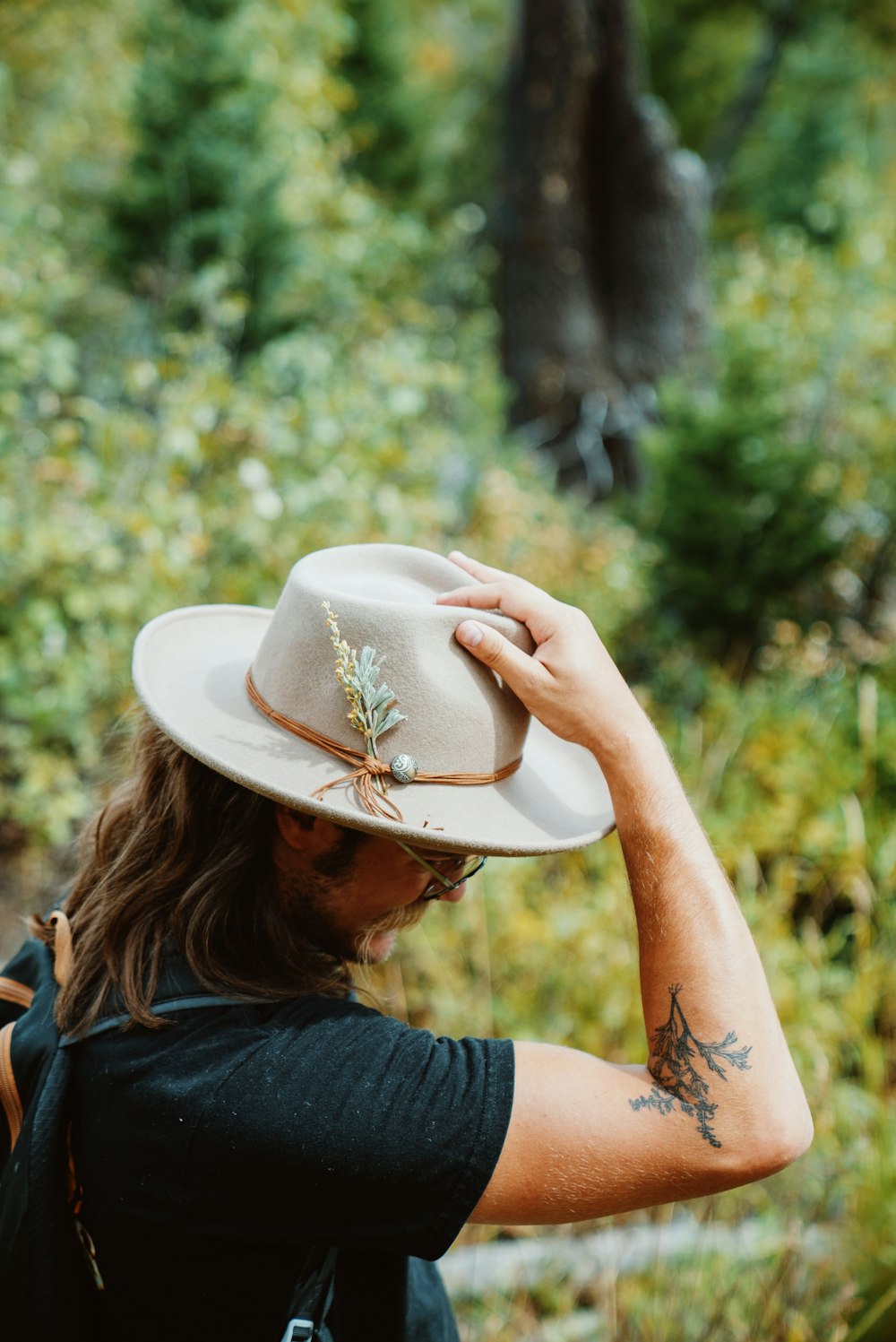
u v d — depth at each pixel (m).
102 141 9.52
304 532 4.23
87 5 10.24
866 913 3.18
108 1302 1.01
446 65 15.85
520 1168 0.92
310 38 8.30
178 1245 0.97
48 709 3.54
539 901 3.38
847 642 5.01
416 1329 1.21
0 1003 1.19
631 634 5.55
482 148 14.94
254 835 1.08
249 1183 0.93
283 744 1.08
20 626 3.62
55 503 3.82
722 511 5.30
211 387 4.09
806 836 3.64
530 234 7.78
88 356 6.82
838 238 8.42
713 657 5.44
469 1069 0.96
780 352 6.32
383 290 8.29
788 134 14.96
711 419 5.39
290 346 4.94
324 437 4.30
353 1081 0.94
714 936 1.00
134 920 1.07
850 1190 2.41
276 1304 1.01
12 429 4.07
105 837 1.23
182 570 3.73
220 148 6.98
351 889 1.11
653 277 7.86
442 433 5.89
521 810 1.09
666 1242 2.40
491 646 1.05
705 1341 2.07
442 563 1.19
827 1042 2.93
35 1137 0.99
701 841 1.05
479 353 9.17
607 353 7.94
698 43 16.36
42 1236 0.98
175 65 7.25
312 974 1.10
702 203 7.97
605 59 7.60
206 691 1.19
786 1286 2.15
